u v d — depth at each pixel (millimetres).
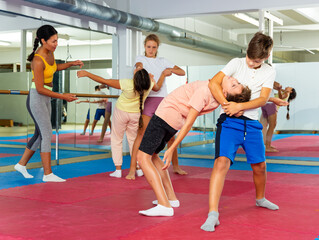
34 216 3271
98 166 6285
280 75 7539
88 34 6992
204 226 2867
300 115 7379
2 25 5664
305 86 7441
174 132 3281
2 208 3545
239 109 3033
